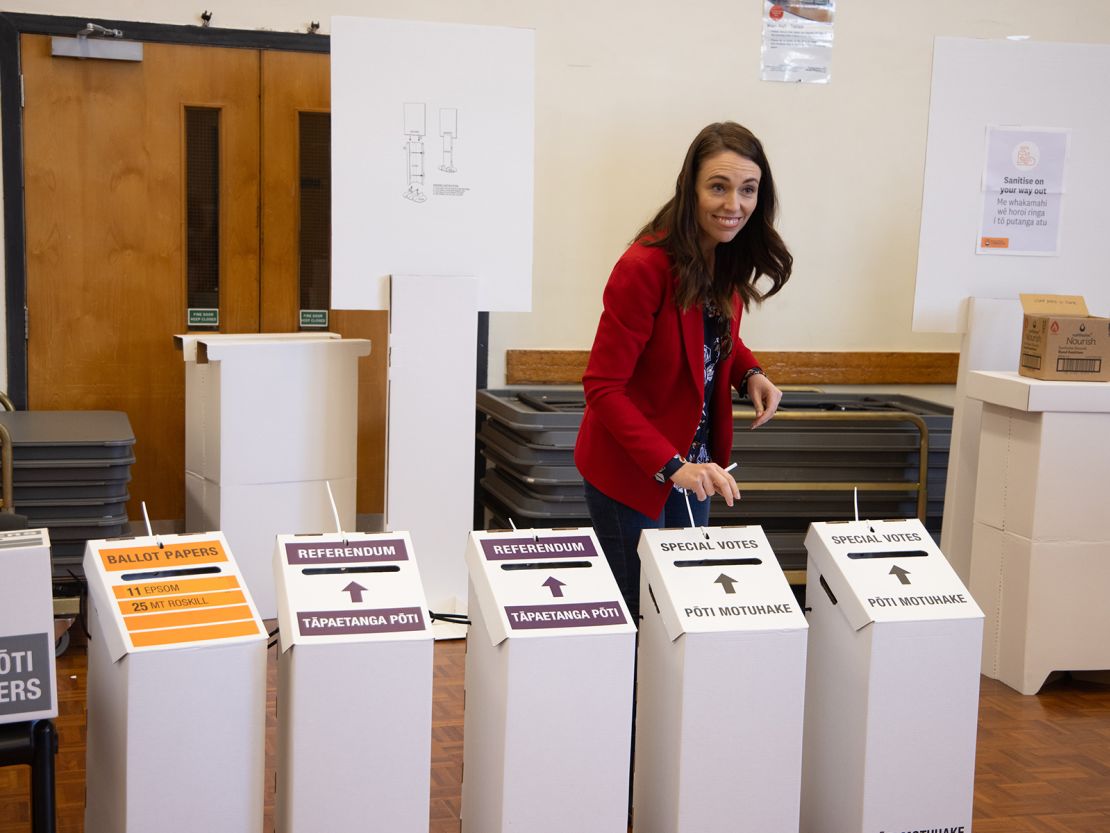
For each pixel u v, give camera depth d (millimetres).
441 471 3811
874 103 4871
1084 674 3656
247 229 4508
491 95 3695
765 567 2086
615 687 1902
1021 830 2600
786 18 4746
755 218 2371
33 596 1765
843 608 2098
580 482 4023
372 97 3600
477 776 2035
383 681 1816
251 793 1822
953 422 4117
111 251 4379
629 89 4664
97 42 4199
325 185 4562
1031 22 4973
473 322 3758
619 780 1925
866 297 4977
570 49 4598
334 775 1814
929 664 2053
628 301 2283
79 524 3582
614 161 4695
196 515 4070
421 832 1862
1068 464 3443
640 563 2260
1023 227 4004
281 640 1867
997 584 3627
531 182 3762
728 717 1968
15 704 1761
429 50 3629
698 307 2328
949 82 3900
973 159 3947
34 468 3512
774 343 4922
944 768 2090
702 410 2412
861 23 4816
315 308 4637
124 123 4320
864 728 2051
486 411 4414
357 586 1903
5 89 4172
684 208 2268
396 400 3738
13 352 4309
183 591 1857
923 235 3959
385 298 3695
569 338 4770
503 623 1866
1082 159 4012
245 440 3816
